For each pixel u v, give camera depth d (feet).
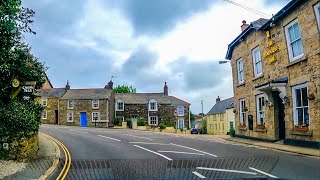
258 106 74.84
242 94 83.46
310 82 54.03
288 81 61.00
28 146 44.45
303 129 55.31
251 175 32.30
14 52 44.16
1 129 41.88
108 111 186.80
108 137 81.87
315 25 52.70
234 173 33.42
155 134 98.02
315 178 30.50
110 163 40.70
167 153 49.78
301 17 56.65
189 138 81.35
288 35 61.57
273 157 45.01
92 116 186.91
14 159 41.98
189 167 37.19
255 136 75.66
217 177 31.42
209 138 84.58
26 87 45.80
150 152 51.06
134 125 168.35
